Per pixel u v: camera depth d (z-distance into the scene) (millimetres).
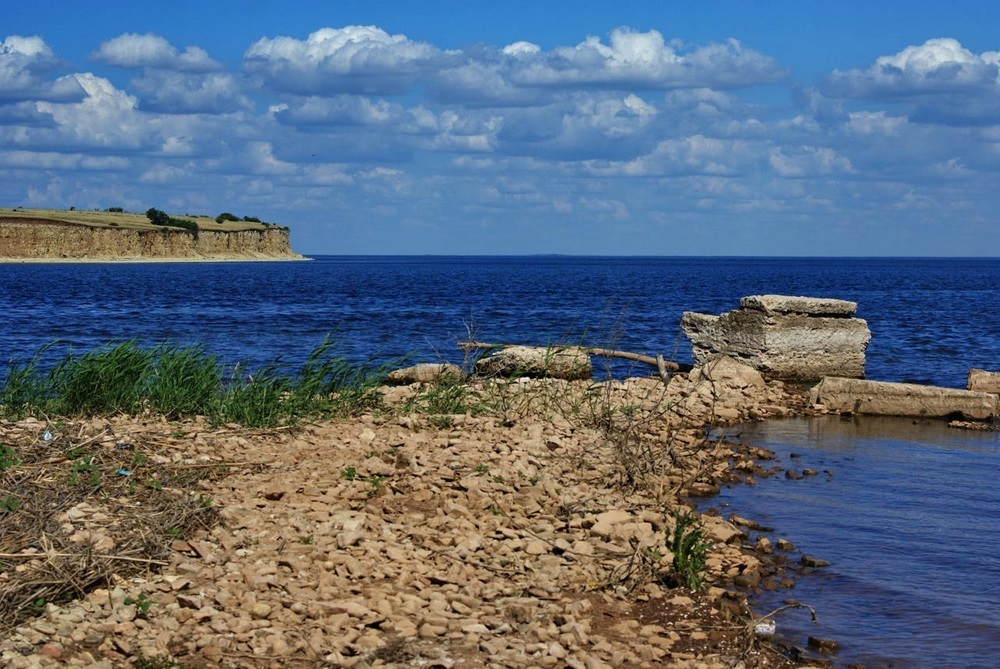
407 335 31391
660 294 64562
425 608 6434
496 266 197875
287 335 31422
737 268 184500
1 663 5102
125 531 6977
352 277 99188
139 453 8891
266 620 6031
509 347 18094
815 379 18406
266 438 10398
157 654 5480
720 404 15703
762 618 6785
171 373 11938
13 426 9492
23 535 6703
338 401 12633
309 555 7039
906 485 10992
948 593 7598
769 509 9938
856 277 114500
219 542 7133
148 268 120812
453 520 8117
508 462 10164
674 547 7621
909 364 23578
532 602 6605
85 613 5859
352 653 5758
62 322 37062
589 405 13742
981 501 10305
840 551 8602
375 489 8828
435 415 12477
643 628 6598
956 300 57938
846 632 6832
